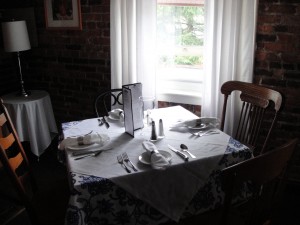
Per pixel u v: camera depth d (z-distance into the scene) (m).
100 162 1.46
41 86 3.49
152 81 2.74
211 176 1.50
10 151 2.72
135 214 1.38
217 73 2.49
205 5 2.39
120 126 1.90
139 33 2.62
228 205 1.04
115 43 2.78
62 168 2.82
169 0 2.67
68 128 1.88
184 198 1.46
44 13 3.16
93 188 1.29
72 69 3.25
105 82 3.12
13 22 2.74
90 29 3.00
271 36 2.28
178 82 2.89
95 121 2.00
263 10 2.25
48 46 3.28
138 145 1.63
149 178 1.38
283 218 2.07
